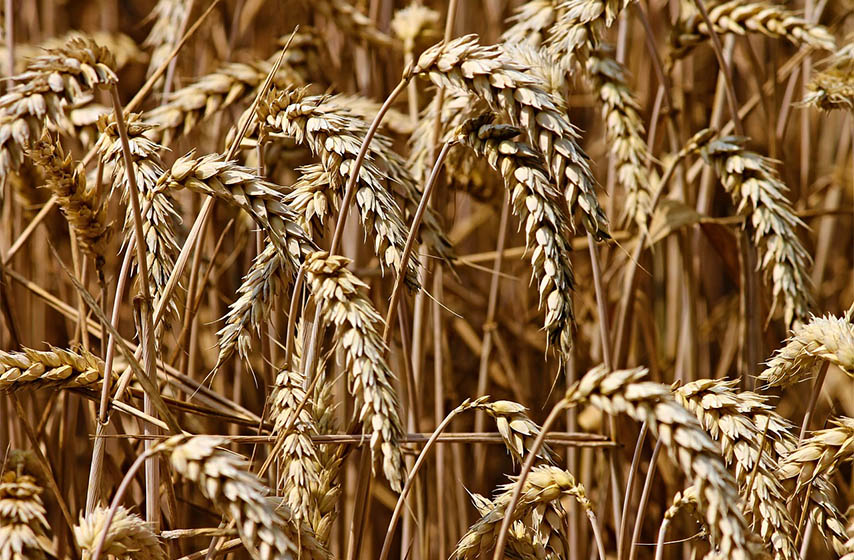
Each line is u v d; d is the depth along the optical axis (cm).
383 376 107
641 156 121
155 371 110
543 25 122
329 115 112
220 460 106
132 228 111
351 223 129
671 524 126
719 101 130
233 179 109
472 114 115
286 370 111
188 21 125
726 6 124
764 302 126
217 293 130
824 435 111
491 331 130
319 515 112
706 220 124
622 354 125
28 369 110
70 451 124
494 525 112
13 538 106
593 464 129
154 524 111
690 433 105
